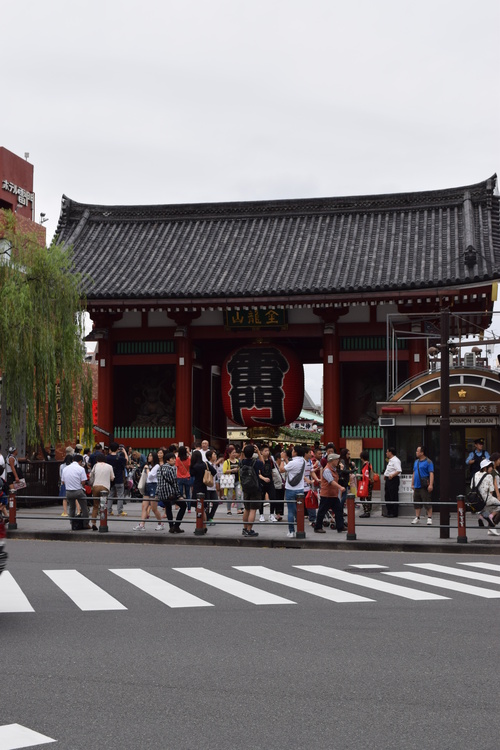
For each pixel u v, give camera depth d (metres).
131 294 38.69
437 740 6.92
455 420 30.36
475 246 38.50
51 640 10.55
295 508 23.98
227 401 39.56
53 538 23.75
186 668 9.18
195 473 25.22
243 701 7.98
